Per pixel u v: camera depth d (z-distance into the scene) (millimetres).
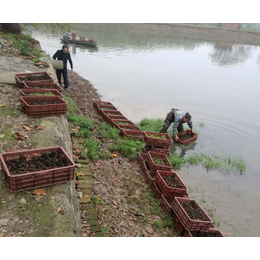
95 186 5785
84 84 14164
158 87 15812
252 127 11516
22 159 3889
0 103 5879
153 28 44531
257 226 5898
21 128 5098
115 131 8516
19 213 3291
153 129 9742
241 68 25109
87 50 23828
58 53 11141
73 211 3650
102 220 4887
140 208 5523
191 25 47312
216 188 7156
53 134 5109
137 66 20531
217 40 45312
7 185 3658
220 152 9094
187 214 4773
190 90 16078
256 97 16281
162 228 5070
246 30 52469
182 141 9070
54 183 3783
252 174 8016
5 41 11352
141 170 6949
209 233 4773
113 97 13125
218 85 18156
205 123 11406
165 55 26797
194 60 26234
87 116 9539
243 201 6746
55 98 5957
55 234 3111
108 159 7066
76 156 6566
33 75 7328
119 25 42250
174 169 7777
